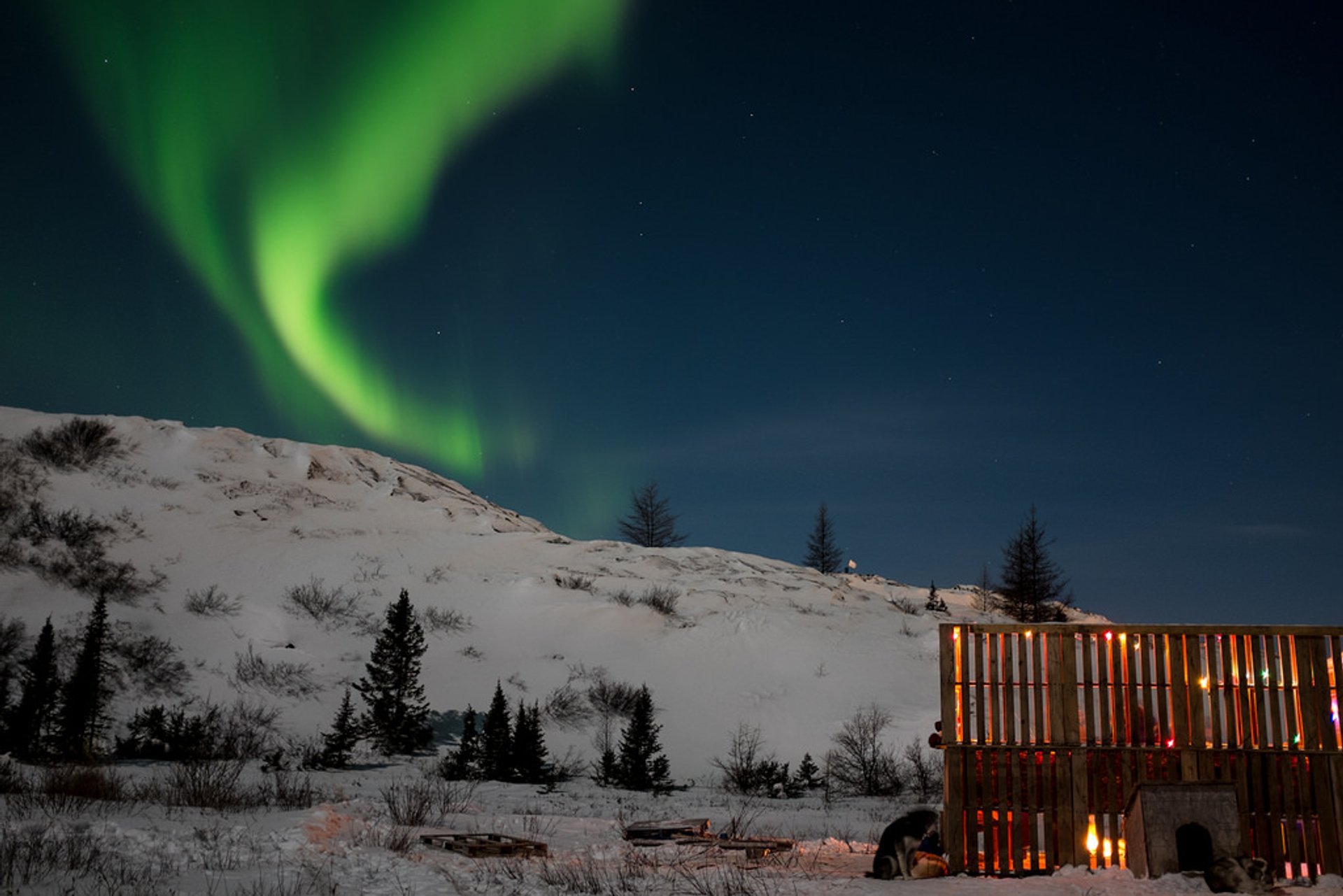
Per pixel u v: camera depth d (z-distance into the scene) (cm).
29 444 7075
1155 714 1206
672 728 5003
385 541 7225
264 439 8825
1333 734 1145
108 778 2141
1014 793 1167
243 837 1280
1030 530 8775
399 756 4262
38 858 1048
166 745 3706
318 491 8019
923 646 6431
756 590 7438
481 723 4859
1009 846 1157
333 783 2944
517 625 6131
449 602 6309
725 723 5081
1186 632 1188
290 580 6169
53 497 6431
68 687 3650
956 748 1194
